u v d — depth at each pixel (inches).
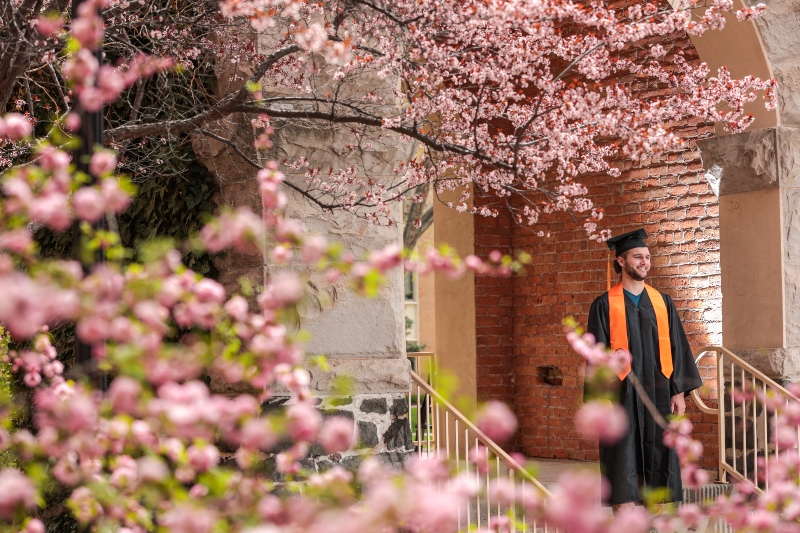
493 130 342.3
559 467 327.6
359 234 208.5
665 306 239.3
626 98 207.3
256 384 95.2
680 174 319.3
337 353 205.5
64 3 162.4
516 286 370.0
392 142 210.8
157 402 81.7
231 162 209.2
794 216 262.4
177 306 96.1
